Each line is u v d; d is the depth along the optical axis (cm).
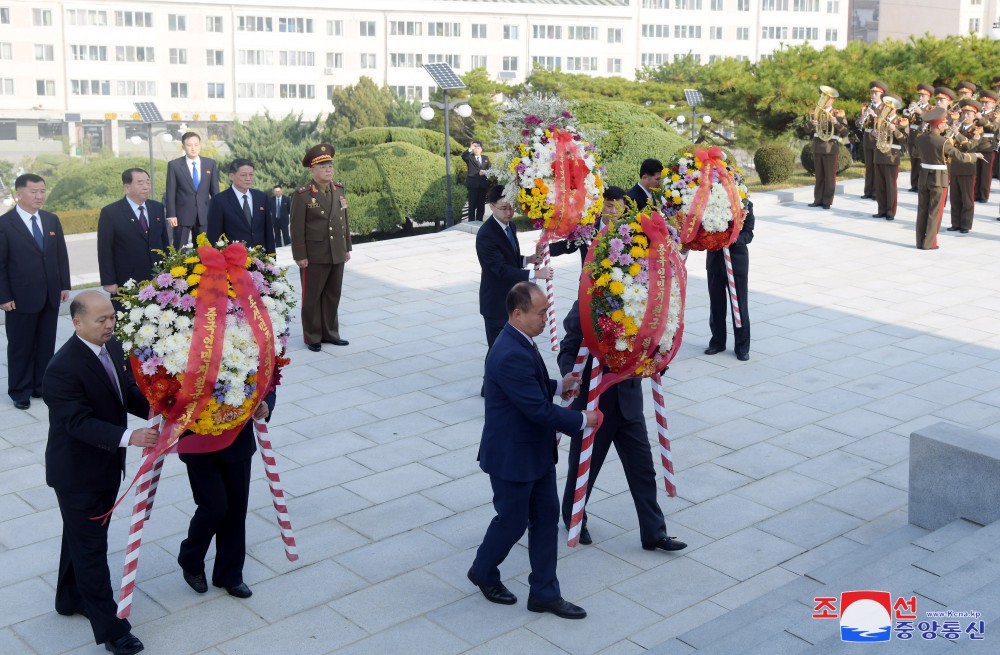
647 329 568
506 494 532
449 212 2259
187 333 485
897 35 10256
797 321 1150
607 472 741
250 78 7356
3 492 706
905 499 691
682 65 5441
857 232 1669
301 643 518
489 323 850
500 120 849
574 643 517
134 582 535
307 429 822
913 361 998
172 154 7094
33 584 582
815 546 623
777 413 855
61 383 489
